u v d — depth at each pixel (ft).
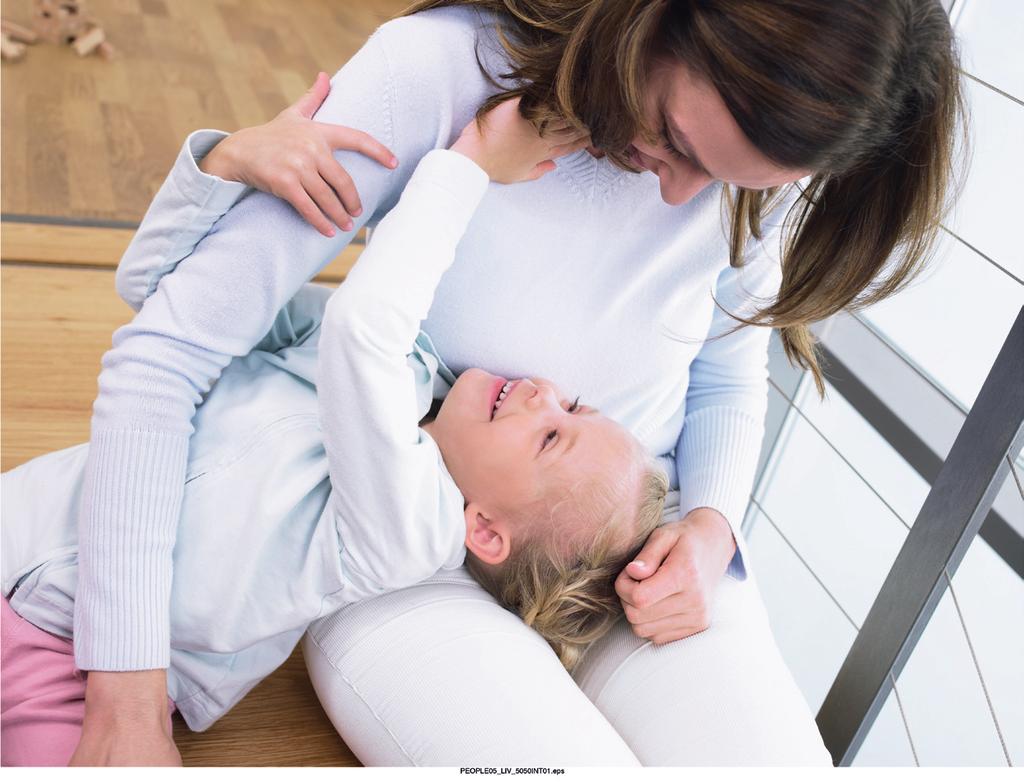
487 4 3.32
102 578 3.28
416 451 3.39
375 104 3.30
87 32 9.49
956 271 4.97
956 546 4.10
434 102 3.34
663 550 3.96
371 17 11.59
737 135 2.66
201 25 10.49
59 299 6.85
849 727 4.67
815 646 5.82
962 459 4.03
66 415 5.90
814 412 5.81
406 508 3.43
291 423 3.65
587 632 4.13
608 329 3.94
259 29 10.75
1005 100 4.62
